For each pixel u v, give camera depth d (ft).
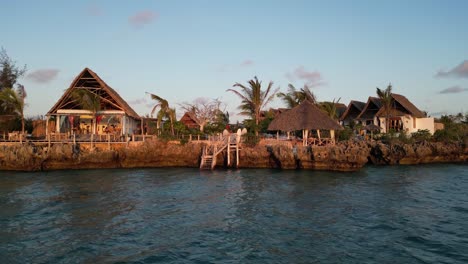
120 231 44.42
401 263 34.50
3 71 163.43
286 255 36.58
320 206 57.26
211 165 106.63
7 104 122.62
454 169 105.29
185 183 80.07
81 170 103.65
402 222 48.06
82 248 38.52
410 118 159.22
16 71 167.94
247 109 150.30
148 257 36.01
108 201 60.95
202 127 157.07
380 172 98.02
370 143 121.39
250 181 82.74
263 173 96.58
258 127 132.67
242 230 44.91
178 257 36.06
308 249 38.19
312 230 44.78
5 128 124.26
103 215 51.85
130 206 57.47
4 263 34.60
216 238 41.86
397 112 160.76
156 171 101.71
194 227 46.24
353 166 98.43
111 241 40.75
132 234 43.27
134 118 144.25
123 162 110.32
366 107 168.66
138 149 110.22
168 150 112.16
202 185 77.41
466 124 179.63
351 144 113.19
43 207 56.29
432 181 81.87
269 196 65.31
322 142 115.44
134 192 69.05
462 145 126.52
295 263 34.53
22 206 56.95
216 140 117.39
